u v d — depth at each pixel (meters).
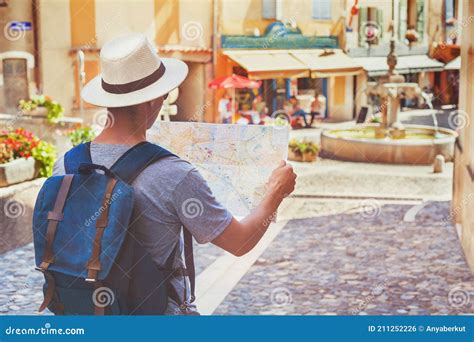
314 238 10.15
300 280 8.05
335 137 19.11
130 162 2.91
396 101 19.81
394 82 19.94
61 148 12.19
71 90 20.73
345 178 15.64
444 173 16.62
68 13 21.14
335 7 25.80
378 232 10.59
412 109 28.72
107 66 3.02
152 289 2.87
